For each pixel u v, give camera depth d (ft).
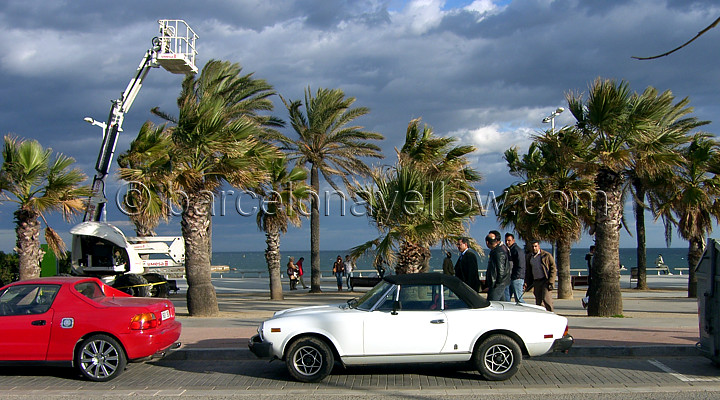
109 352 27.76
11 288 28.78
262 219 75.77
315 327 26.81
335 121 90.94
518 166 72.28
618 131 46.34
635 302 65.92
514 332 26.63
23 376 29.27
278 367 30.83
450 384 26.58
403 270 44.29
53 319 27.78
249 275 160.66
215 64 64.75
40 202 49.29
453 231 45.75
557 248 71.97
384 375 28.58
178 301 74.64
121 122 68.13
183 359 32.91
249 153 53.06
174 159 50.31
